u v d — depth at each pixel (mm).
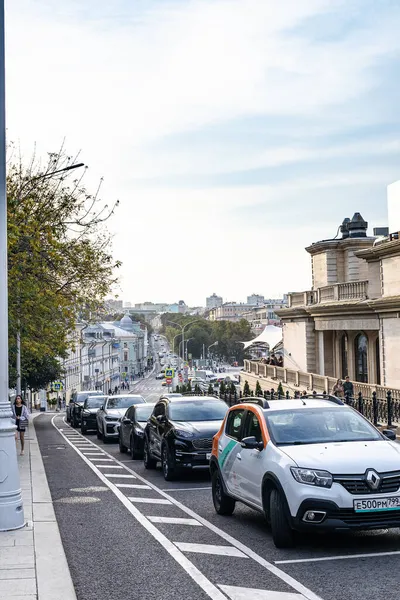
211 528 9523
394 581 6719
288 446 8656
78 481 14984
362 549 7996
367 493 7648
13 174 21234
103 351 129750
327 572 7102
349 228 42344
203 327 187625
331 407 9711
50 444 26234
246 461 9359
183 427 14922
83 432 32438
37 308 21750
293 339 44281
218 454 10633
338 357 38750
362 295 33500
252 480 9039
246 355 178000
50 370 52969
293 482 7844
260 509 8805
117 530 9539
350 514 7590
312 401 10102
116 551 8336
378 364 34344
